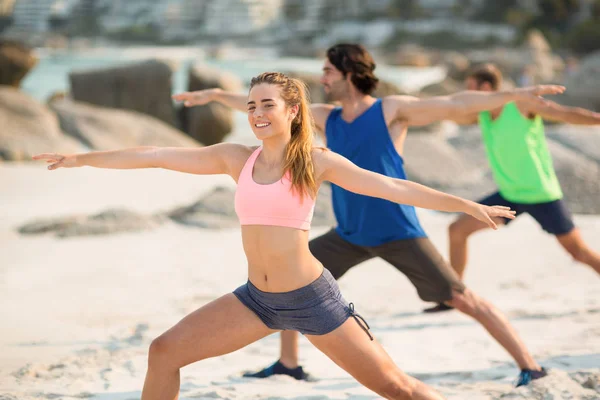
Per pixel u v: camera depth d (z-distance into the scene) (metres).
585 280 9.13
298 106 3.82
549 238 11.98
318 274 3.82
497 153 6.98
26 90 46.91
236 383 5.20
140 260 10.07
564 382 4.85
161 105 25.42
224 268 9.70
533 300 8.06
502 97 5.38
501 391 4.93
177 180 16.52
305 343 6.58
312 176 3.77
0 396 4.69
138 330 6.73
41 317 7.18
